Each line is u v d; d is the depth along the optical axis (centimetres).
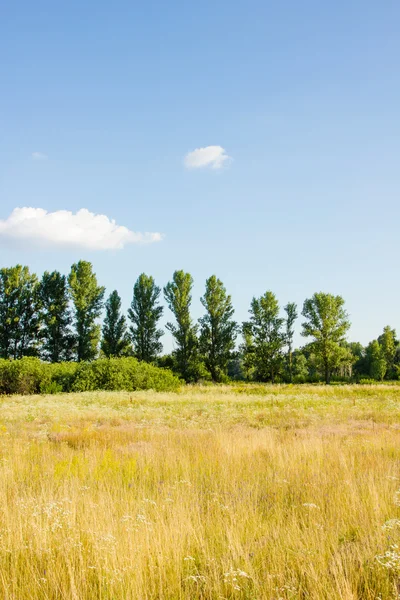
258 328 5834
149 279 5531
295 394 3011
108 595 347
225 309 5469
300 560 399
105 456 853
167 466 806
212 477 722
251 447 981
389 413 1838
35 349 5372
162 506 541
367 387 3381
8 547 427
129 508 553
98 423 1641
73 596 334
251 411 1959
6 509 516
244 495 617
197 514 525
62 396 2834
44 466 791
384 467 767
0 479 674
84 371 3419
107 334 5447
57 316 5444
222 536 455
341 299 5575
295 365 7481
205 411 1988
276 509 557
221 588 355
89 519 496
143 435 1238
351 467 768
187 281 5412
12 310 5319
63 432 1251
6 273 5406
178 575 371
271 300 5819
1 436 1202
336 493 604
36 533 444
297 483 678
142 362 3622
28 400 2561
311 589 348
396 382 5078
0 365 3488
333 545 425
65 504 530
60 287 5509
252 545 441
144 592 348
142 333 5416
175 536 440
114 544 420
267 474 752
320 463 801
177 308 5341
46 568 388
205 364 5378
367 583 357
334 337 5531
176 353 5322
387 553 370
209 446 1009
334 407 2078
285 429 1470
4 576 368
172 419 1706
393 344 7438
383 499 564
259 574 389
